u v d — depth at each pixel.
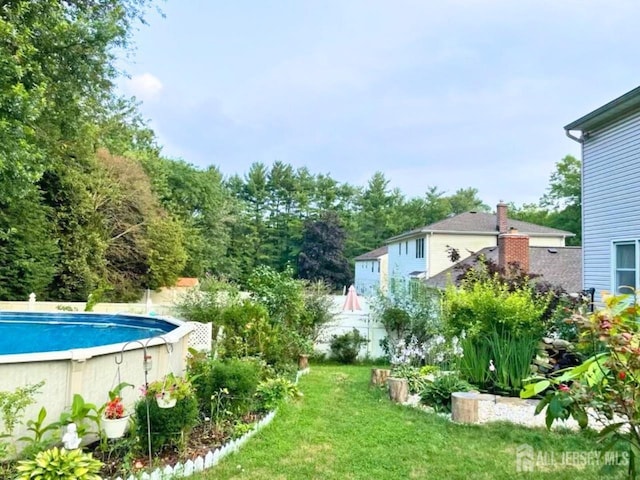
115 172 20.42
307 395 7.33
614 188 11.05
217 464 4.25
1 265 13.73
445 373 7.21
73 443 3.41
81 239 16.66
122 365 4.88
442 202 53.06
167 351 5.73
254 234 42.84
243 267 40.00
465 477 4.12
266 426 5.40
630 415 2.81
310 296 13.02
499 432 5.39
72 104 12.30
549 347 7.67
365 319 13.10
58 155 14.34
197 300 11.95
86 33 11.48
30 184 9.91
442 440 5.12
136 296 20.50
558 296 8.92
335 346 12.77
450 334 8.35
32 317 10.26
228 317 8.81
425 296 13.15
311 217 46.44
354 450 4.76
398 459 4.54
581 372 3.07
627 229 10.58
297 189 47.19
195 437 4.74
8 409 3.52
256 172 46.31
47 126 12.39
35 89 9.41
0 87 8.66
